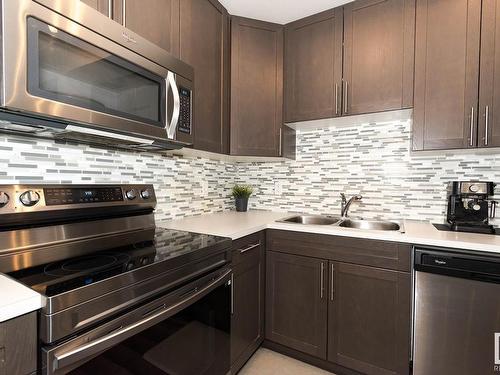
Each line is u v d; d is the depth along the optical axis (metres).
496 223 1.71
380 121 2.05
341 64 1.86
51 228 1.11
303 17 1.99
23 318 0.63
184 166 2.03
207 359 1.24
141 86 1.18
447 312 1.35
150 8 1.30
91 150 1.42
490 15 1.47
